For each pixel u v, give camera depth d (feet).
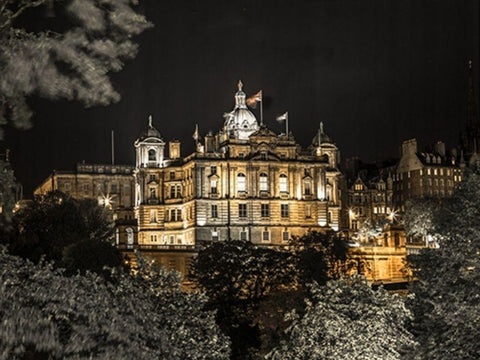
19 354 145.79
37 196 563.48
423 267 271.69
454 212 262.06
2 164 148.97
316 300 278.46
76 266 401.08
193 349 206.39
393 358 229.25
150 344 172.24
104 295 167.84
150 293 216.95
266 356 249.96
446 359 224.53
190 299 221.25
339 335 230.48
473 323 226.17
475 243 235.81
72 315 158.10
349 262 588.50
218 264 461.37
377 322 230.89
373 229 652.07
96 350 153.89
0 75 137.49
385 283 552.41
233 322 423.64
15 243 445.78
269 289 467.52
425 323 239.71
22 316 148.66
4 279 153.79
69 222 499.51
